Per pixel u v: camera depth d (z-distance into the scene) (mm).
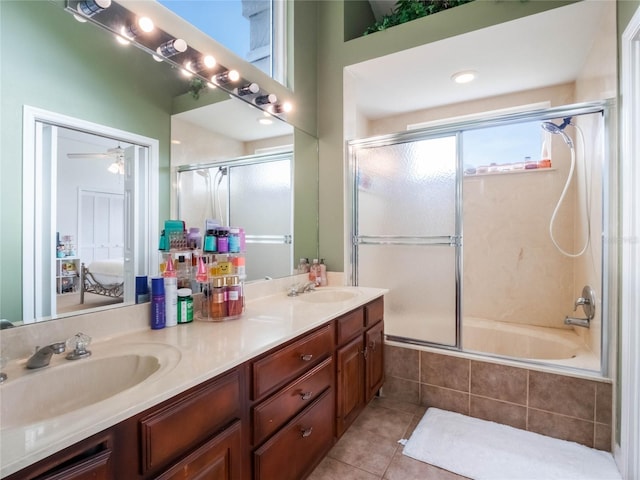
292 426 1289
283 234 2271
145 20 1334
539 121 1995
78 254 1197
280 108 2154
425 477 1559
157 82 1494
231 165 1883
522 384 1917
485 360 2021
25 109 1086
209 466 923
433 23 2117
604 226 1739
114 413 697
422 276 2328
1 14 1030
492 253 2889
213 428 946
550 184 2662
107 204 1305
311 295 2182
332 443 1596
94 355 1041
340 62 2492
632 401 1461
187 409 864
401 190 2395
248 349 1085
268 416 1162
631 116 1479
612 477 1525
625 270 1514
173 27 1515
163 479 797
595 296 1997
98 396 994
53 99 1156
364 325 1962
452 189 2229
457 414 2080
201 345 1127
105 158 1306
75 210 1203
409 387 2254
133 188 1403
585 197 2199
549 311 2686
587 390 1751
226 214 1851
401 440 1839
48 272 1119
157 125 1503
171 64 1536
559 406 1818
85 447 657
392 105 3066
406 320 2373
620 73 1600
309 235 2510
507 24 1905
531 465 1614
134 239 1386
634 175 1465
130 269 1348
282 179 2266
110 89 1322
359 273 2537
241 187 1945
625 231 1510
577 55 2211
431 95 2863
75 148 1214
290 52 2350
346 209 2518
